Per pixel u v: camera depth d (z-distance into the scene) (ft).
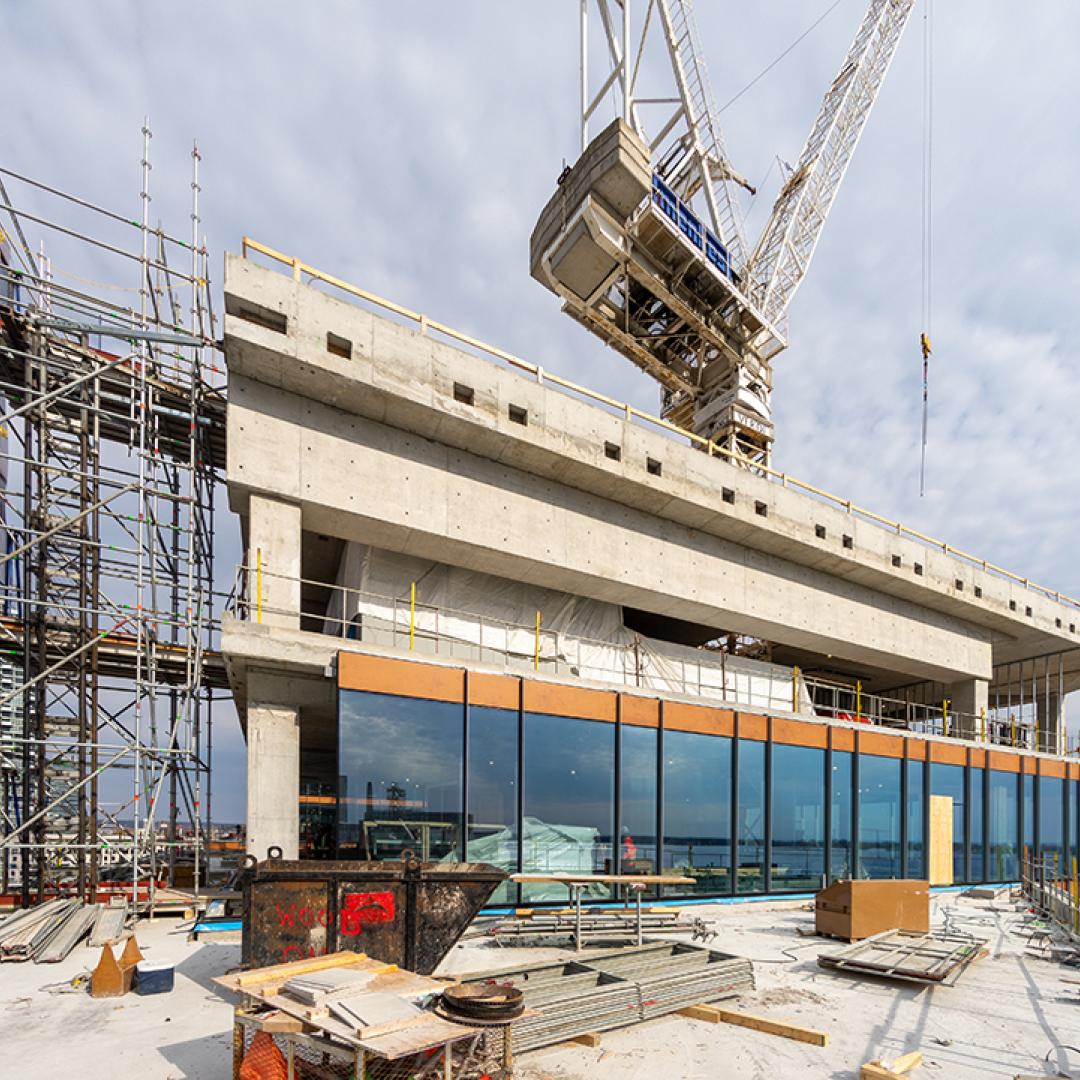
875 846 66.28
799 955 36.14
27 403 51.11
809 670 107.24
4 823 54.24
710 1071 20.02
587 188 86.58
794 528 73.05
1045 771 87.25
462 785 45.50
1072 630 106.63
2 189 49.37
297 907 25.57
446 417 52.60
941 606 91.56
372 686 43.57
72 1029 22.82
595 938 37.73
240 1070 17.13
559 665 62.69
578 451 58.49
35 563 51.72
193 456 54.08
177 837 75.82
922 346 119.55
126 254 54.60
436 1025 15.79
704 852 55.21
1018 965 35.01
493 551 57.00
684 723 56.29
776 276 125.49
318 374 48.06
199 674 53.21
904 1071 19.97
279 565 47.91
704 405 112.78
